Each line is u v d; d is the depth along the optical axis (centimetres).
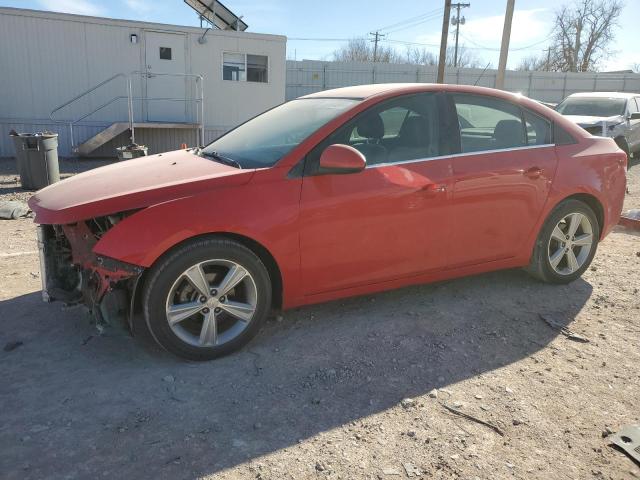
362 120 368
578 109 1376
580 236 461
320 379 316
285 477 238
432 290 449
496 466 247
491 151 407
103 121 1482
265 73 1630
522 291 450
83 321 384
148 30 1468
